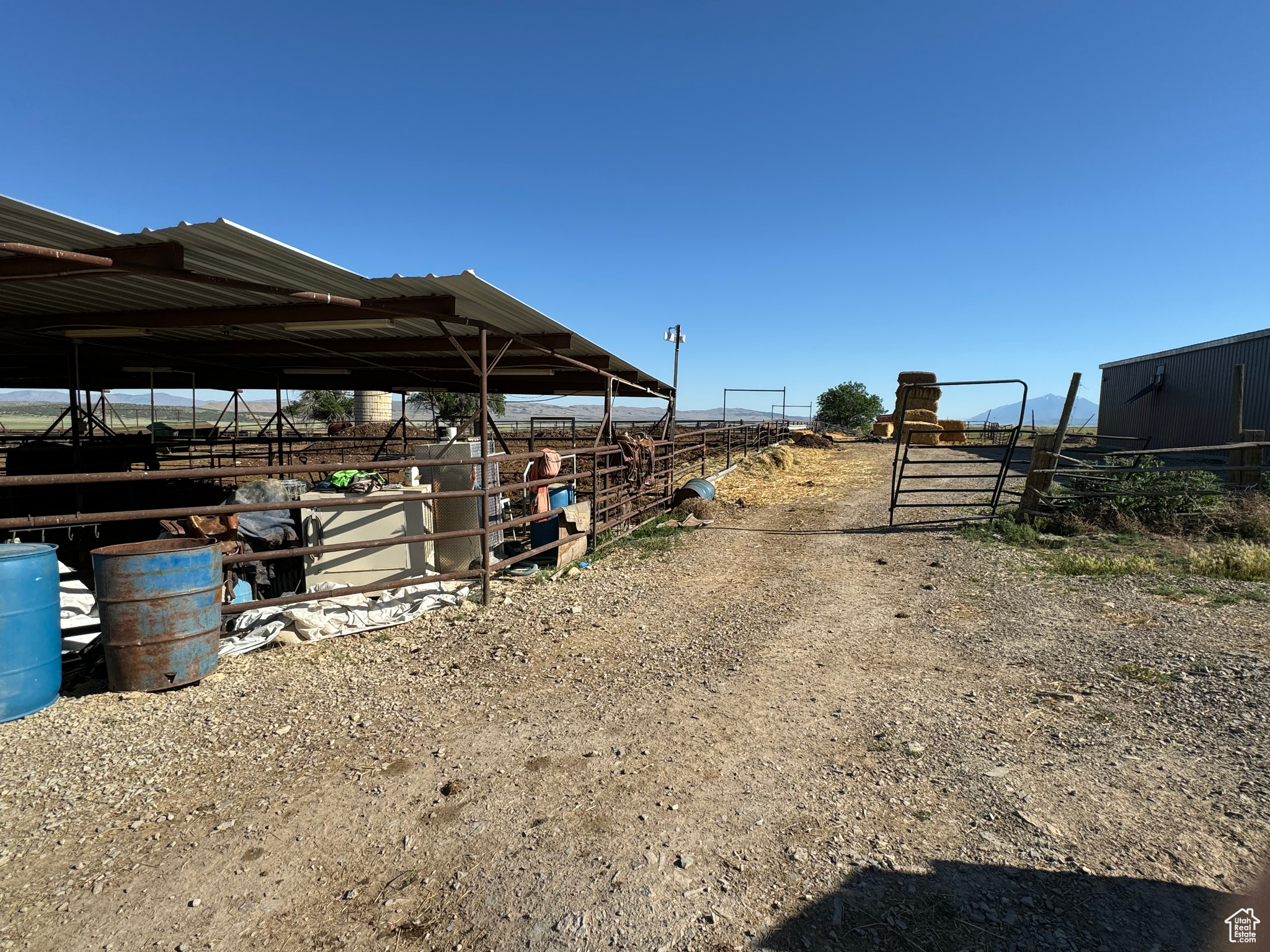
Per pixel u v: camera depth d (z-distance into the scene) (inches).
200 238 162.6
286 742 142.7
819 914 89.8
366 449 842.8
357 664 188.5
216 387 612.1
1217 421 770.2
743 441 887.7
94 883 98.8
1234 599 226.5
